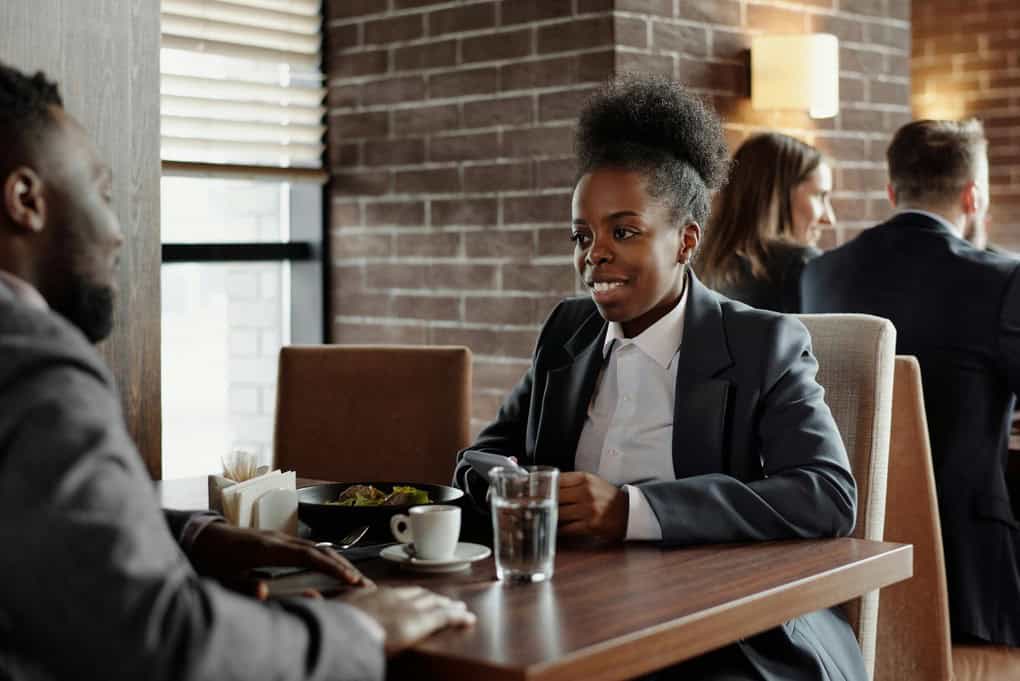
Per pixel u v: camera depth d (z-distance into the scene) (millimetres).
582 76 3668
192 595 1048
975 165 2723
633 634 1265
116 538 1009
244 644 1052
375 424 2758
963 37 6008
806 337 1889
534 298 3807
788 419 1793
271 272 4309
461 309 3986
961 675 2342
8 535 993
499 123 3852
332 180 4285
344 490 1958
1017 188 5938
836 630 1797
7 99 1178
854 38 4340
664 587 1452
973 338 2510
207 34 3926
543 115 3752
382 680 1156
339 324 4301
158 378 2488
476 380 3967
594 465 1926
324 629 1119
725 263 3525
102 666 1002
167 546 1066
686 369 1855
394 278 4145
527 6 3771
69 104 2322
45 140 1184
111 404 1070
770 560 1589
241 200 4199
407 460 2732
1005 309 2488
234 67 4082
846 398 2035
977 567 2428
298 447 2781
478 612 1351
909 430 2283
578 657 1201
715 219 3557
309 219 4320
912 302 2604
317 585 1426
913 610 2301
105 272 1239
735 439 1820
